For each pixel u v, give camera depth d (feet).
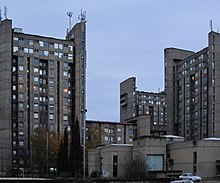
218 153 293.64
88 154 386.93
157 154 311.47
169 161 314.35
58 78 513.45
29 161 472.44
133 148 330.54
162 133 624.18
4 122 466.70
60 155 395.34
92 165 372.17
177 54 628.28
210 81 540.11
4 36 481.05
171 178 237.25
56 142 451.94
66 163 389.80
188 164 297.12
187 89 590.55
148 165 292.81
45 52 510.17
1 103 472.03
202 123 552.82
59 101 509.35
